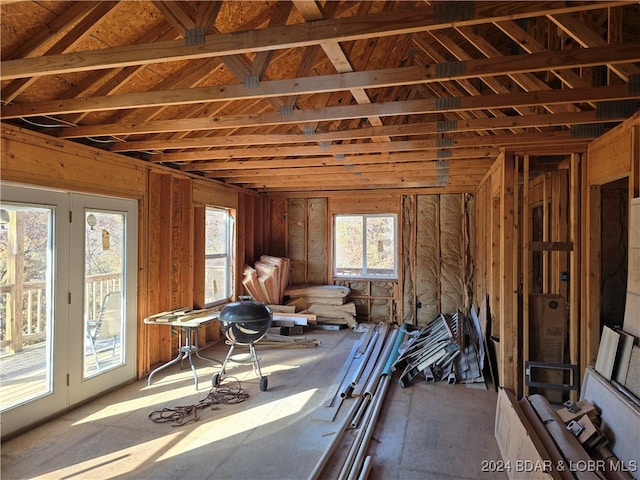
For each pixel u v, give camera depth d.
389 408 3.88
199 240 6.01
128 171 4.58
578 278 3.80
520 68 2.25
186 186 5.72
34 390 3.52
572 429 2.75
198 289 5.98
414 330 7.19
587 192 3.72
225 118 3.35
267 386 4.38
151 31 3.04
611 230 5.48
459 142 4.00
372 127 3.65
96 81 3.20
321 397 4.09
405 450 3.09
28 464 2.89
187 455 3.00
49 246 3.67
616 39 2.89
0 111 3.08
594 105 3.18
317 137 3.81
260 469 2.82
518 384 4.05
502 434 3.08
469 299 7.21
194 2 2.30
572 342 3.80
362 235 7.99
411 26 1.86
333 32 1.95
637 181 2.83
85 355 4.05
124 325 4.54
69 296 3.83
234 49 2.08
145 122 3.54
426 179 6.43
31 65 2.34
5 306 3.35
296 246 8.27
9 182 3.25
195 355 5.65
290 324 6.66
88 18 2.66
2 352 3.32
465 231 7.30
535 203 5.64
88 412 3.76
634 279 2.83
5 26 2.51
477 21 1.80
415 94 5.18
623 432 2.52
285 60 3.95
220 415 3.68
